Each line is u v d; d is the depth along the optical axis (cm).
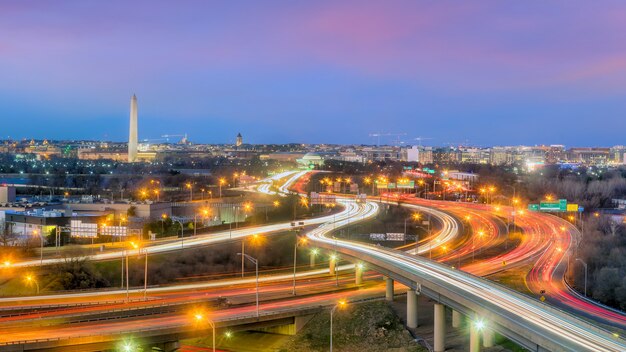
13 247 15838
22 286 12850
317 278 13912
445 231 19738
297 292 12344
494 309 7725
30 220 18738
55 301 11419
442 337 9306
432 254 16250
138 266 14588
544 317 7444
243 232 19025
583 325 7100
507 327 7256
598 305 11669
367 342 10081
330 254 14012
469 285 9238
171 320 9975
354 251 12950
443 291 8912
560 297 12094
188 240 17562
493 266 14738
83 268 13788
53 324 9756
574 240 18025
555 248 16900
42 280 13150
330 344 9488
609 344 6438
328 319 10856
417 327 10469
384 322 10538
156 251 15875
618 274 12600
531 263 15100
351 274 14338
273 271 15225
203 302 11250
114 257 15112
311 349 10088
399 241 18338
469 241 18038
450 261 15362
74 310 10612
